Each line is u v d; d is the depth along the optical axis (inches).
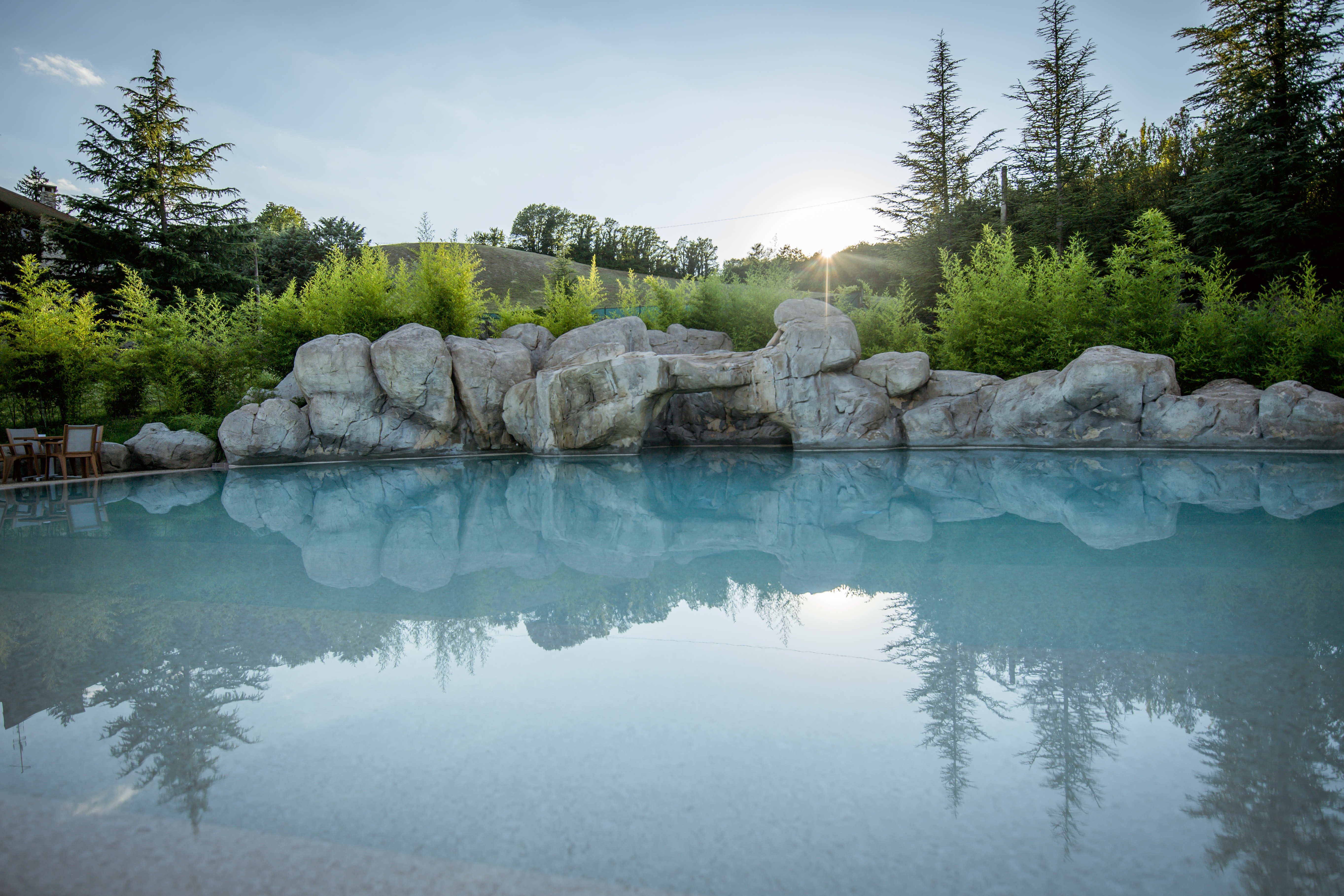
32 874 55.8
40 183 1175.6
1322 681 89.4
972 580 142.6
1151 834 59.4
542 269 2172.7
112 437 444.1
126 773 72.3
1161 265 422.0
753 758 72.9
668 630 115.3
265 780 70.3
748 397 452.4
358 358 430.6
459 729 80.6
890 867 55.4
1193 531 183.6
